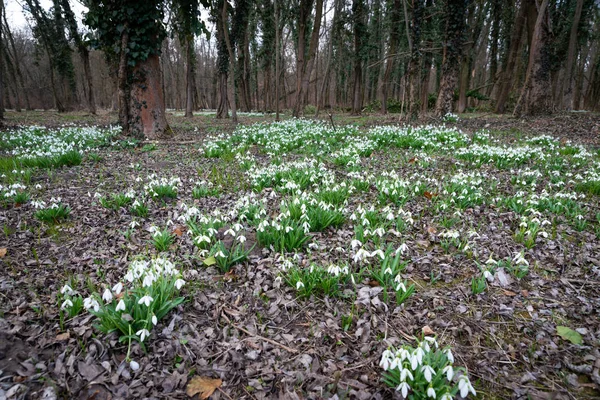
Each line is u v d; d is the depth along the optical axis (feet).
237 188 18.94
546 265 11.41
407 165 23.76
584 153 24.44
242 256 10.84
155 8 32.01
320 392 6.71
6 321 7.98
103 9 31.63
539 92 47.42
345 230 13.69
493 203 16.43
